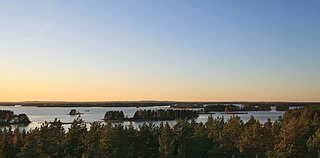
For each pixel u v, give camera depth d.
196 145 68.44
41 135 64.31
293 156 63.88
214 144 68.38
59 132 73.12
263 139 71.62
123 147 63.78
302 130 70.75
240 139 72.56
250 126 80.00
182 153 65.69
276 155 63.34
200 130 71.69
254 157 66.00
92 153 60.03
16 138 67.88
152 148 68.31
